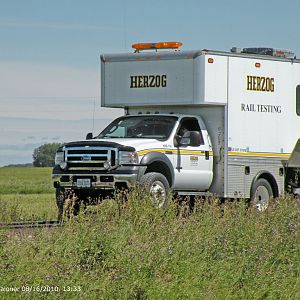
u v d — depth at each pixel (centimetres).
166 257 2406
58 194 3859
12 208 3484
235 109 4147
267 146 4312
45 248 2406
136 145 3778
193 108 4175
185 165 3956
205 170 4069
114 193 3600
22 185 9438
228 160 4109
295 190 4459
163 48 4188
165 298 2189
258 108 4266
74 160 3803
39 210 4512
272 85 4344
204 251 2544
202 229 2845
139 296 2164
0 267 2206
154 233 2748
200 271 2370
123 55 4216
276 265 2558
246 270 2420
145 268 2327
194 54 4034
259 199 4272
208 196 3822
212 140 4128
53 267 2269
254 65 4244
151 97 4144
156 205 3378
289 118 4431
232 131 4131
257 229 2883
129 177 3700
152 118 4053
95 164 3756
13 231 2819
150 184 3728
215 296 2241
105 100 4259
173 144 3925
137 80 4181
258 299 2298
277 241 2728
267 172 4306
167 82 4106
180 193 3950
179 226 2838
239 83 4169
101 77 4275
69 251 2420
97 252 2411
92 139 3959
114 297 2150
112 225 2816
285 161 4409
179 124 4003
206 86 4028
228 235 2750
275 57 4359
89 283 2200
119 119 4138
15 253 2338
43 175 15388
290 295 2350
